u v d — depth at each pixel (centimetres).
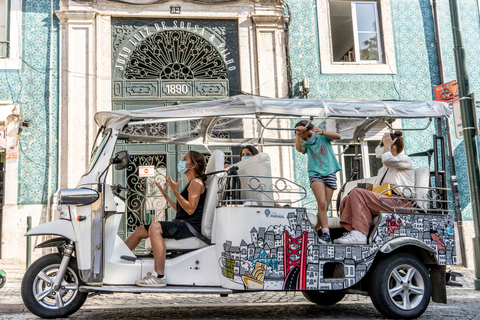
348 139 638
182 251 463
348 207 500
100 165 462
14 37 959
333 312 524
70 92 952
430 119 512
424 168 524
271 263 445
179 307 555
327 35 1045
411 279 483
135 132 595
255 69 1023
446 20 1073
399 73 1049
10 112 930
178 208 497
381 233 480
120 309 533
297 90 1017
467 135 750
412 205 513
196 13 1017
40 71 955
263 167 473
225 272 445
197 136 613
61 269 447
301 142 529
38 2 973
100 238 441
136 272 449
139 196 949
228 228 446
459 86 765
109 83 976
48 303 456
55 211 901
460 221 990
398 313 468
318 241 464
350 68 1038
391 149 533
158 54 1014
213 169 493
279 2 1034
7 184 912
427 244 493
